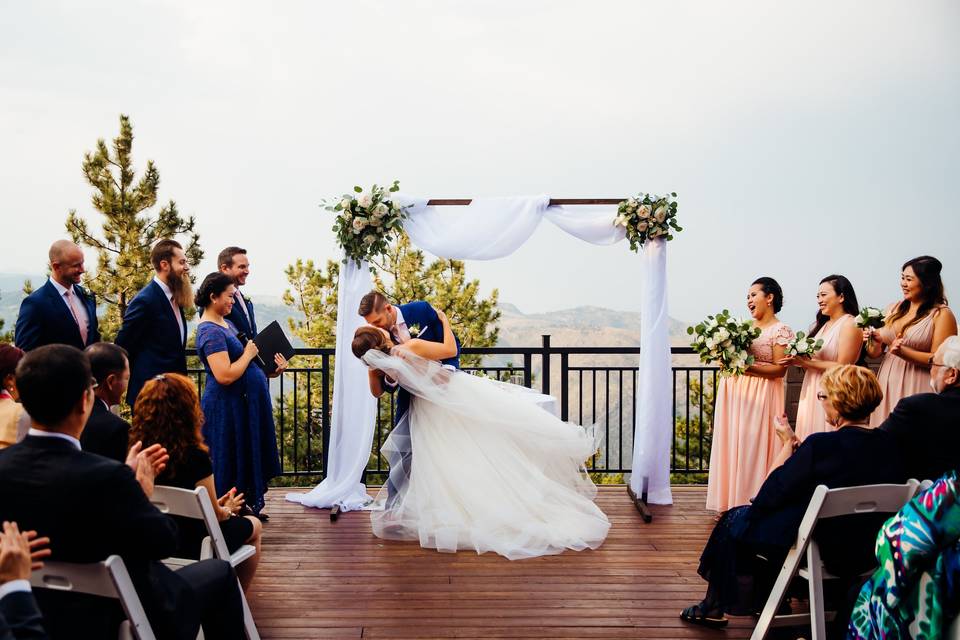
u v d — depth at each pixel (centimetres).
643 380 486
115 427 256
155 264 421
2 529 185
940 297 398
